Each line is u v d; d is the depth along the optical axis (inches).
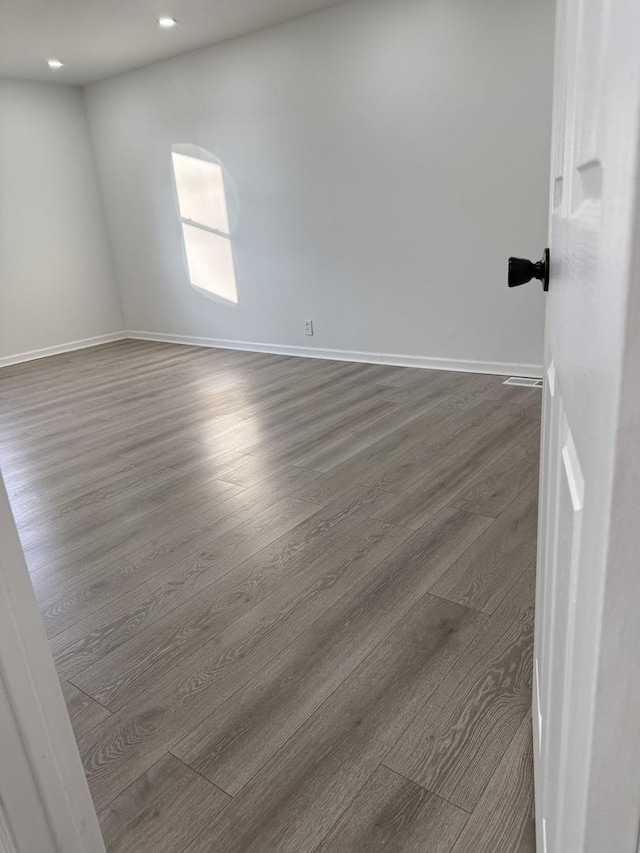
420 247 162.4
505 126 141.3
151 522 95.0
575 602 17.5
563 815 21.0
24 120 212.7
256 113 181.3
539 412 127.6
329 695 58.2
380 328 177.6
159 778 51.1
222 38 177.0
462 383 153.6
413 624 66.7
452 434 119.4
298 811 47.3
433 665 60.7
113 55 186.4
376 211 166.9
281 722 55.6
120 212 233.3
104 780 51.3
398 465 107.4
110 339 248.8
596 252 14.0
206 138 196.1
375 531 86.2
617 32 11.1
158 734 55.5
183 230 215.9
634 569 12.6
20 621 26.9
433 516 88.9
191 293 223.6
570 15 24.3
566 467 22.7
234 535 88.7
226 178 195.9
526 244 146.7
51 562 86.0
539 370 153.3
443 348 167.0
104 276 243.9
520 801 46.4
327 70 163.2
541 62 133.3
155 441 131.1
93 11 147.9
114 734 55.9
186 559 83.6
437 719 54.4
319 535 86.5
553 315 34.2
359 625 67.3
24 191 216.4
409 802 47.2
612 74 11.6
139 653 66.2
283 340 202.8
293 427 131.9
